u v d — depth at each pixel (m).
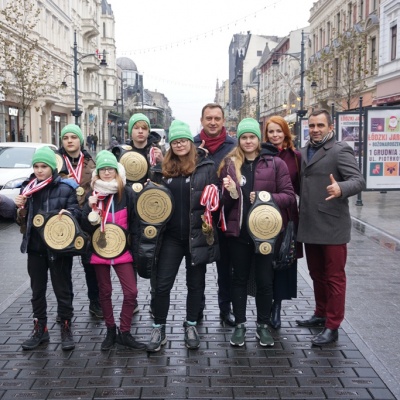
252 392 3.78
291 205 4.65
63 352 4.49
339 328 5.02
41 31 38.34
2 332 4.94
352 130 14.95
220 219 4.61
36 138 38.41
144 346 4.56
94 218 4.42
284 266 4.63
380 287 6.44
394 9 26.75
